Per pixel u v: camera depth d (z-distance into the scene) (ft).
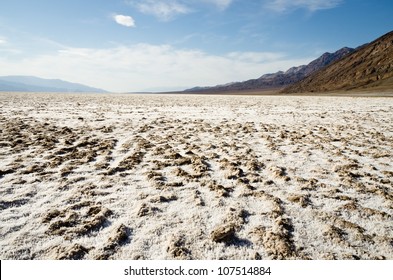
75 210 15.38
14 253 11.80
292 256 11.96
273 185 19.51
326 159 26.22
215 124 48.08
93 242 12.67
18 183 18.76
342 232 13.75
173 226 14.10
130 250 12.21
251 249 12.43
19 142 30.45
